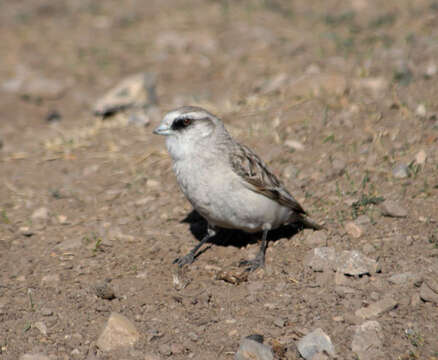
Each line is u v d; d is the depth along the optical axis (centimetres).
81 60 2428
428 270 926
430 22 2078
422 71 1589
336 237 1049
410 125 1355
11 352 835
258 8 2714
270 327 840
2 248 1141
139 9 2961
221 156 960
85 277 1017
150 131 1634
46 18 2961
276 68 1988
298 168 1272
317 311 864
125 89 1830
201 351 809
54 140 1678
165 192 1302
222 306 902
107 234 1157
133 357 810
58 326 887
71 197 1333
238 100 1692
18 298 963
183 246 1102
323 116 1440
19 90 2167
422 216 1073
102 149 1565
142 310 911
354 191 1175
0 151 1647
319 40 2173
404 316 834
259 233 1118
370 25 2186
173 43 2448
